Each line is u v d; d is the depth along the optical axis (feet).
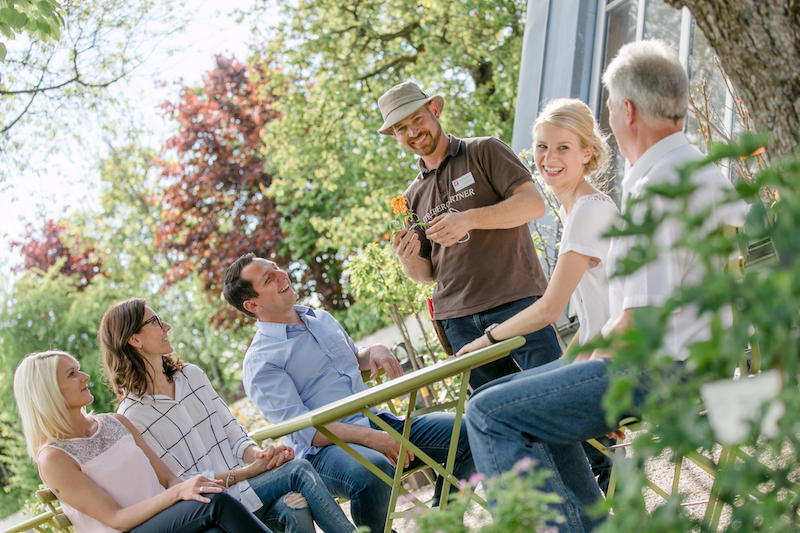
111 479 7.59
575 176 7.36
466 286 10.02
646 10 16.53
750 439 2.93
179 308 52.39
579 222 6.57
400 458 6.68
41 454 7.45
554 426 5.65
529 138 19.88
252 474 8.32
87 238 54.19
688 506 7.48
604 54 18.03
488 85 36.99
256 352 9.73
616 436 6.63
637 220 5.18
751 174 9.98
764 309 2.56
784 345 2.61
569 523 5.98
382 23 38.37
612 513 6.75
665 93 5.52
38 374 7.54
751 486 2.90
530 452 5.71
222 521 7.04
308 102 39.27
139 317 8.57
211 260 48.83
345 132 38.19
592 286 6.72
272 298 9.71
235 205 50.42
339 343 10.00
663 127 5.64
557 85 18.95
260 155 48.32
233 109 50.42
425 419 8.76
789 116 5.25
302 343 9.77
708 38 5.57
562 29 19.03
